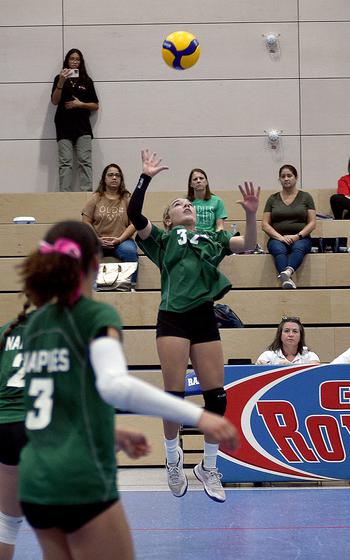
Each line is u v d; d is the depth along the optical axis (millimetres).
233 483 13781
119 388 4414
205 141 22453
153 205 20031
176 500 12234
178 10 22562
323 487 13469
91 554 4641
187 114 22484
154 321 17594
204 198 18828
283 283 18000
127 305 17578
